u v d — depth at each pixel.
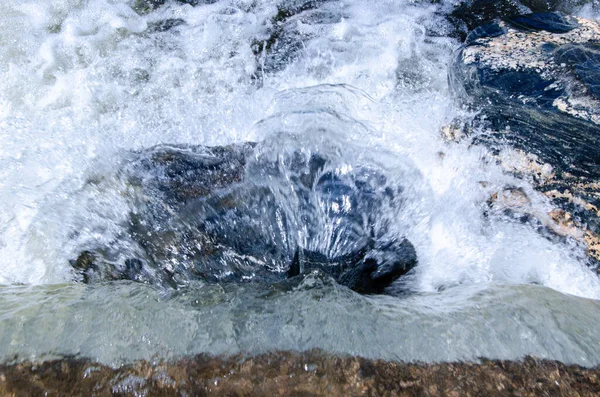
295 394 1.78
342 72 3.85
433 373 1.87
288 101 3.27
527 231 2.82
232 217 2.69
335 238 2.70
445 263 2.71
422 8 4.39
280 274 2.56
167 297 2.18
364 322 2.04
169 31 4.07
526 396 1.82
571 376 1.89
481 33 3.73
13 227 2.54
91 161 2.89
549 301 2.24
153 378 1.81
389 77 3.80
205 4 4.29
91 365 1.83
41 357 1.84
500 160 3.01
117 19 4.07
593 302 2.29
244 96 3.62
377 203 2.82
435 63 3.95
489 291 2.36
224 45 4.00
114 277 2.46
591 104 3.03
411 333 2.01
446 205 2.89
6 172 2.76
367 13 4.34
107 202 2.69
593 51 3.35
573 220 2.77
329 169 2.90
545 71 3.26
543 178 2.90
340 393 1.78
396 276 2.64
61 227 2.58
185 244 2.59
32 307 2.05
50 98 3.51
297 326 2.01
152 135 3.23
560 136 2.97
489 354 1.95
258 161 2.93
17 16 3.97
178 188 2.78
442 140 3.15
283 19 4.26
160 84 3.68
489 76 3.30
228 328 1.99
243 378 1.81
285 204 2.76
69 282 2.38
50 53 3.79
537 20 3.79
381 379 1.83
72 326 1.97
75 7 4.09
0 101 3.44
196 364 1.85
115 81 3.67
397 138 3.10
